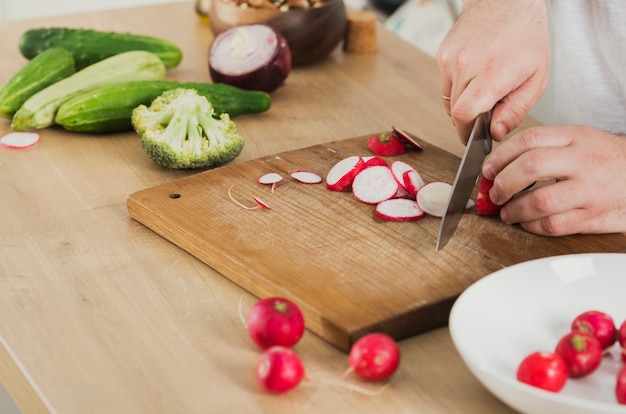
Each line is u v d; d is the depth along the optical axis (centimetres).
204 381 87
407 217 101
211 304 94
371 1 201
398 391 86
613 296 90
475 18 109
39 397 86
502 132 105
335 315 90
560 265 91
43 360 89
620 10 117
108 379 87
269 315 88
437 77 136
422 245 98
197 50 140
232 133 114
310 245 98
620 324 89
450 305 92
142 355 89
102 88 119
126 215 106
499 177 100
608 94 123
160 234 103
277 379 84
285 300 89
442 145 119
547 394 79
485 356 85
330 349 90
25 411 88
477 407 85
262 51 127
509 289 90
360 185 105
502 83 104
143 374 87
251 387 86
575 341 84
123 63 123
